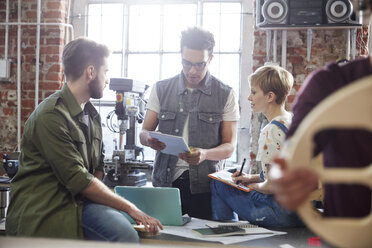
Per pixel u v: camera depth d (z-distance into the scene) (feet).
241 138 12.96
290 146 2.55
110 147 13.51
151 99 8.93
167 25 13.50
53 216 6.11
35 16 13.08
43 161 6.26
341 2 10.82
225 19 13.19
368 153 3.03
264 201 7.27
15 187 6.37
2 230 8.03
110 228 6.01
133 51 13.64
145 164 10.12
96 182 6.30
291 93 11.98
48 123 6.13
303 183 2.42
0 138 13.24
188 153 7.62
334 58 11.81
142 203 7.41
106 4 13.74
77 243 2.34
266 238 6.43
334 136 3.12
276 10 11.18
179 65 13.44
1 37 13.19
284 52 11.83
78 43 6.72
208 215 8.47
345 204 3.14
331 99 2.38
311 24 11.03
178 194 7.34
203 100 8.57
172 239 6.35
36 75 12.87
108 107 13.55
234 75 13.15
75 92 6.79
